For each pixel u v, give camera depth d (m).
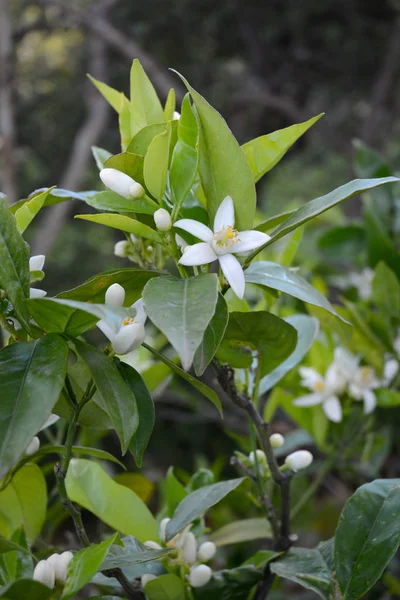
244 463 0.70
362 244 1.05
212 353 0.59
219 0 2.62
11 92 1.83
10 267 0.58
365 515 0.64
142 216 0.64
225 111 2.88
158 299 0.57
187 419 1.29
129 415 0.58
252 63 2.85
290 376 0.85
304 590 1.06
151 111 0.65
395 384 0.87
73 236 2.66
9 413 0.56
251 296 1.02
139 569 0.66
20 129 2.85
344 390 0.83
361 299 1.06
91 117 2.12
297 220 0.61
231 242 0.61
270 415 0.85
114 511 0.68
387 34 2.76
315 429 0.85
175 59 2.79
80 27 2.45
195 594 0.66
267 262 0.64
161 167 0.61
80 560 0.58
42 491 0.68
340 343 0.88
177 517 0.65
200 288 0.58
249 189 0.62
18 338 0.60
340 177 2.38
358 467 0.89
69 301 0.56
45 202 0.68
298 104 2.98
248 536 0.74
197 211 0.64
